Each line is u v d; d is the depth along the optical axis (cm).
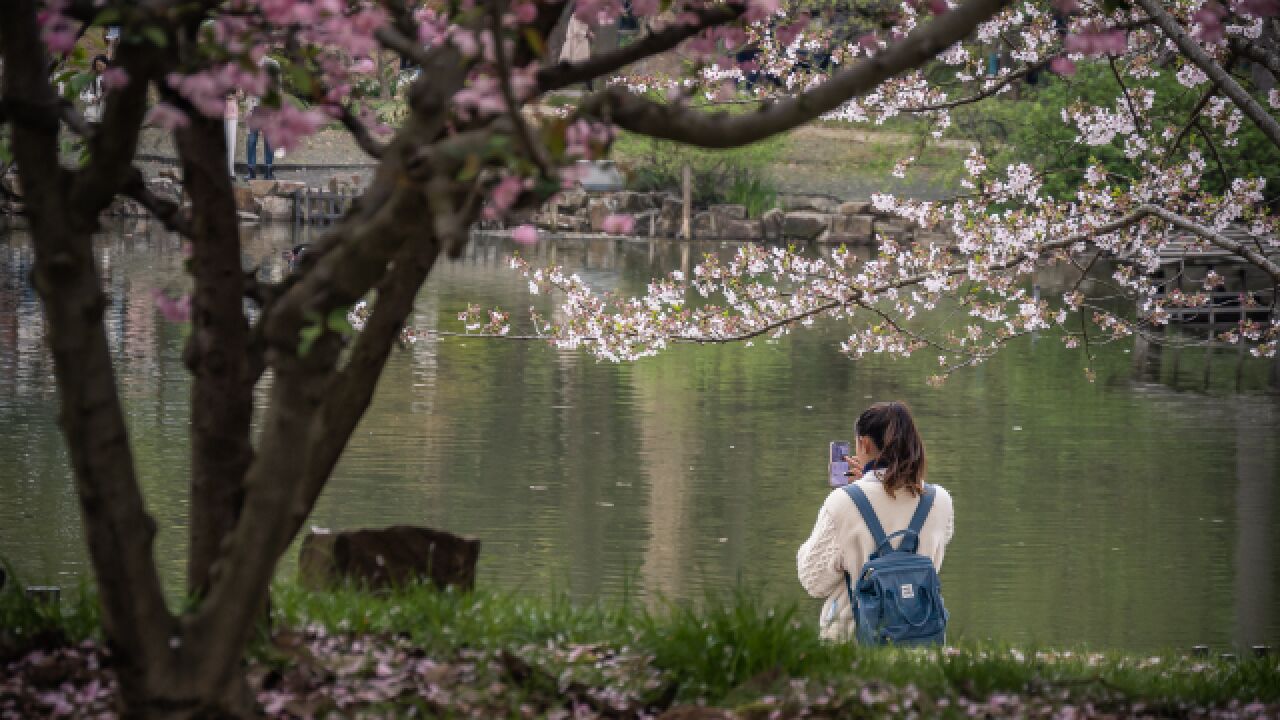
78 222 403
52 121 398
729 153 5075
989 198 1357
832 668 568
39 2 465
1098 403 2295
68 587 1138
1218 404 2297
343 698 499
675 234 5044
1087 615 1232
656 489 1650
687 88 436
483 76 432
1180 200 1306
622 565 1346
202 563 509
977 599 1288
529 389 2267
